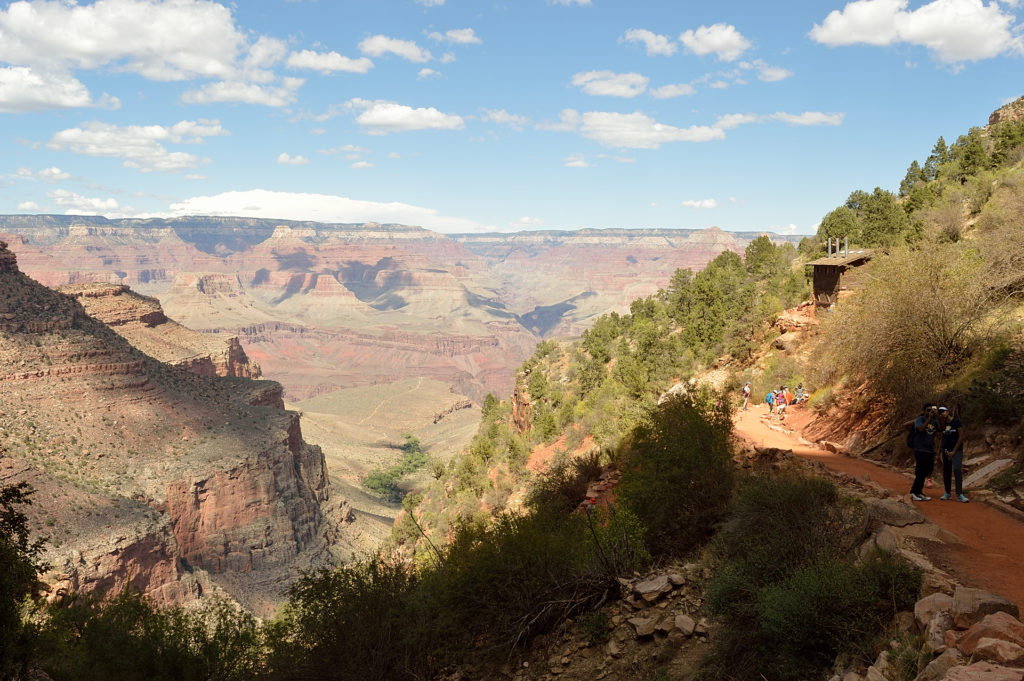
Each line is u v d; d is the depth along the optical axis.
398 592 15.51
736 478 16.28
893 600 8.90
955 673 6.45
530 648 13.91
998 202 45.06
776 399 31.75
